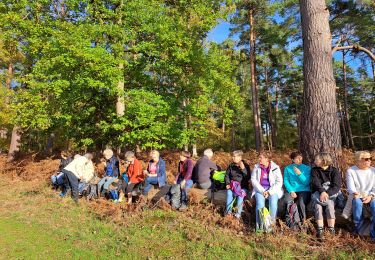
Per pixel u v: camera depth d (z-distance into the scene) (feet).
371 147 96.27
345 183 23.16
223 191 24.76
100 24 40.96
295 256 16.24
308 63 24.91
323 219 19.89
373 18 68.33
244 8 75.61
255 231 19.97
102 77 37.86
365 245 16.71
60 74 38.60
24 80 42.68
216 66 44.73
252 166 33.37
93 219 24.18
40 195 32.81
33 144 98.32
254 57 80.53
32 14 43.88
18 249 18.48
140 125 39.70
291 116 141.18
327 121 23.82
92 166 31.91
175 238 19.21
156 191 27.25
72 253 17.84
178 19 43.75
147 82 45.78
